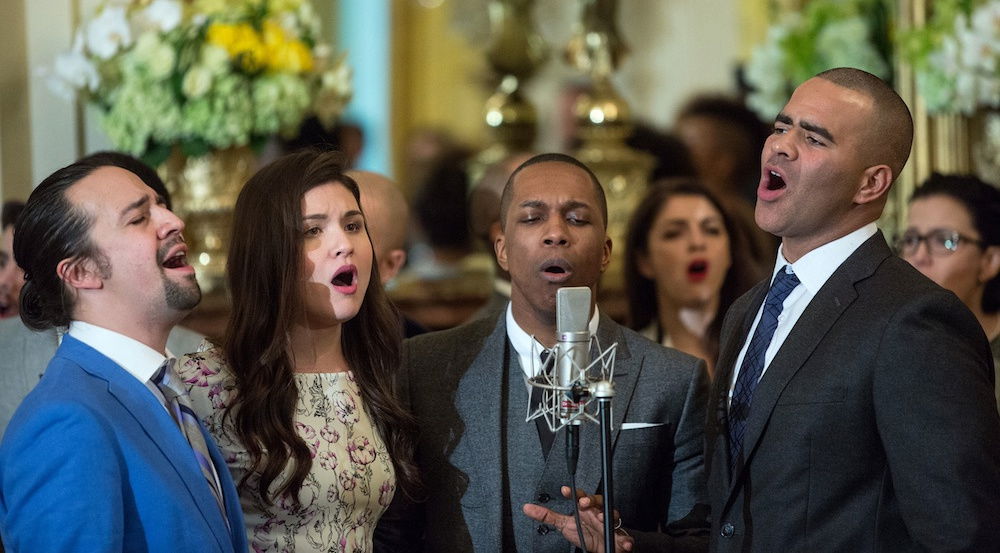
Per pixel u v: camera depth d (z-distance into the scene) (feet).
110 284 14.99
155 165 27.76
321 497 16.28
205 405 16.37
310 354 17.01
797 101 16.12
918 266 23.76
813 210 15.90
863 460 15.26
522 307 18.11
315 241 16.69
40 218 15.07
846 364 15.31
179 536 14.21
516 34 42.01
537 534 17.46
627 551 16.65
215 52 26.86
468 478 17.78
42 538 13.48
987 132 31.83
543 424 17.90
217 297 28.68
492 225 25.98
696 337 26.73
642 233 26.86
